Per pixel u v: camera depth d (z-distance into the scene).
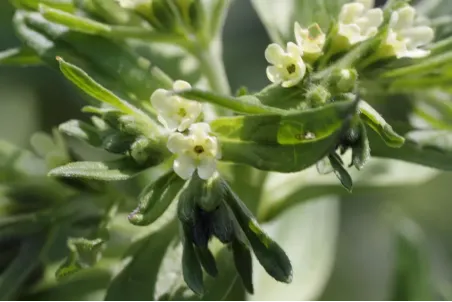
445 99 0.19
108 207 0.19
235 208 0.17
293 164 0.17
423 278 0.21
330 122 0.17
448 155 0.19
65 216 0.19
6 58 0.19
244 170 0.19
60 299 0.20
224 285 0.18
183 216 0.17
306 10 0.19
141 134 0.17
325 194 0.20
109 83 0.19
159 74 0.19
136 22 0.19
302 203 0.21
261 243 0.17
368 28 0.18
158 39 0.19
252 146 0.17
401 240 0.21
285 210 0.21
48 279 0.20
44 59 0.19
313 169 0.20
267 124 0.17
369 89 0.19
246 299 0.19
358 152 0.17
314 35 0.18
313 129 0.17
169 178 0.17
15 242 0.19
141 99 0.19
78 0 0.19
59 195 0.19
